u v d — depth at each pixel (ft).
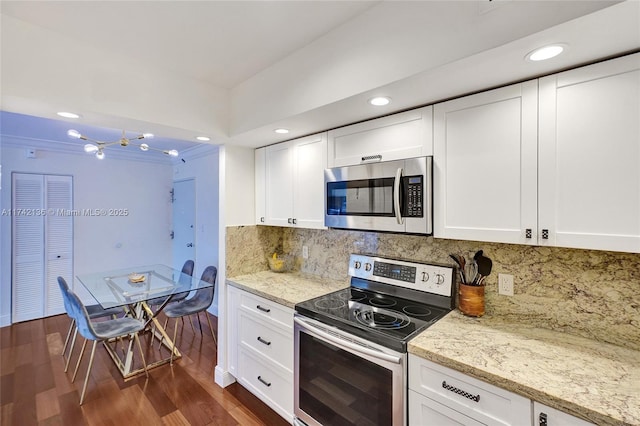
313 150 7.00
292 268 9.18
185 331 11.91
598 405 2.90
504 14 3.29
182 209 16.37
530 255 4.91
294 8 4.45
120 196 15.67
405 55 4.08
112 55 5.60
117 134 12.09
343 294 6.67
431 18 3.84
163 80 6.29
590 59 3.59
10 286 12.58
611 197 3.50
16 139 12.44
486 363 3.70
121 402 7.42
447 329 4.74
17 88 4.60
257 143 8.14
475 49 3.49
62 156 13.88
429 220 4.91
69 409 7.14
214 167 13.73
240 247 8.49
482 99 4.44
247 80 6.82
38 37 4.81
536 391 3.18
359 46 4.63
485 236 4.44
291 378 6.31
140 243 16.35
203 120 6.93
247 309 7.48
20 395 7.68
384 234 6.93
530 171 4.04
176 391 7.89
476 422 3.66
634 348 4.04
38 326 12.37
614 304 4.21
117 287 10.07
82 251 14.48
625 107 3.41
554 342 4.25
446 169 4.82
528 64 3.71
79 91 5.21
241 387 8.09
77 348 10.36
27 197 12.98
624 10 2.76
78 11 4.47
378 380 4.55
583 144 3.67
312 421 5.71
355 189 5.94
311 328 5.54
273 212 8.16
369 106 5.17
